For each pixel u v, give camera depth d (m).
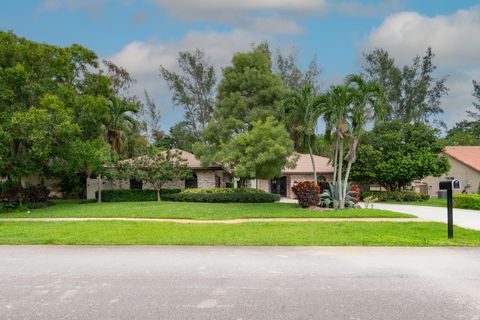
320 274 7.39
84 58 26.19
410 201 30.39
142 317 5.24
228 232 12.72
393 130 31.23
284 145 24.12
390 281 6.90
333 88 20.53
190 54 50.16
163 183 29.88
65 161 24.95
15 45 22.89
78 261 8.52
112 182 33.41
